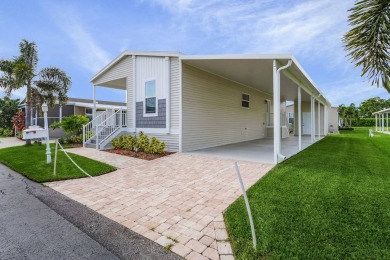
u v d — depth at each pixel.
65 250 2.45
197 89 9.11
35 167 6.18
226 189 4.31
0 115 22.72
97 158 7.47
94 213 3.37
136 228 2.90
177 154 7.94
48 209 3.53
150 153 8.02
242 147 10.00
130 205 3.64
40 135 6.38
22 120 17.48
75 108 18.73
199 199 3.84
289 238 2.51
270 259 2.19
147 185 4.66
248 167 5.99
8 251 2.43
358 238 2.50
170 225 2.96
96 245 2.54
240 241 2.50
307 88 10.21
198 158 7.24
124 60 10.24
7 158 7.71
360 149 9.26
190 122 8.79
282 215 3.06
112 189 4.44
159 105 8.87
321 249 2.31
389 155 7.66
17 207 3.62
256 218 2.99
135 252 2.40
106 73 11.22
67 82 12.85
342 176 4.90
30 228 2.94
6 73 11.91
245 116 13.09
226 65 7.97
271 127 15.84
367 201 3.50
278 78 6.18
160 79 8.82
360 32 3.25
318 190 4.00
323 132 19.06
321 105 19.14
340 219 2.93
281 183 4.43
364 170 5.45
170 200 3.82
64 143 11.85
